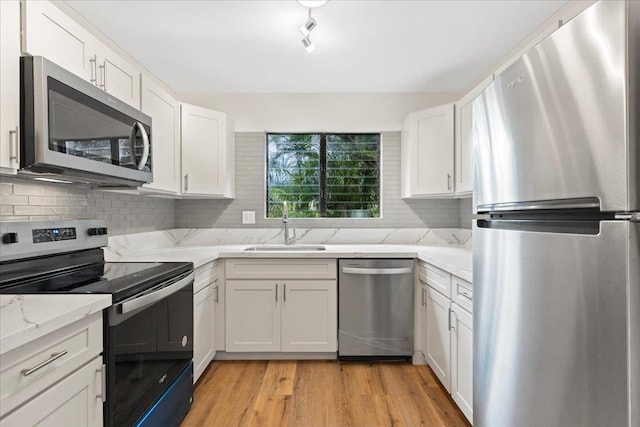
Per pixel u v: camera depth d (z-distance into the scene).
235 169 3.32
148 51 2.41
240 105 3.29
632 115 0.73
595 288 0.80
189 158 2.73
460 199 3.29
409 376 2.43
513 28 2.11
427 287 2.48
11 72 1.22
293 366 2.59
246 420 1.92
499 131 1.17
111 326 1.25
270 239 3.33
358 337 2.64
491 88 1.23
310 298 2.65
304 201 3.39
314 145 3.40
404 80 2.95
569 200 0.87
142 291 1.46
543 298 0.96
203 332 2.35
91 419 1.16
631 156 0.72
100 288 1.33
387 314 2.64
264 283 2.64
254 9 1.91
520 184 1.05
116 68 1.86
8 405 0.84
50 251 1.60
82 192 2.07
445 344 2.11
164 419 1.66
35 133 1.26
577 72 0.84
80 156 1.45
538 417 0.98
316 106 3.29
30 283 1.44
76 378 1.09
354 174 3.39
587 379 0.82
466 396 1.80
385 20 2.03
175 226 3.32
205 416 1.95
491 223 1.26
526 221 1.07
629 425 0.73
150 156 2.01
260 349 2.64
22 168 1.29
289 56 2.50
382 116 3.29
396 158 3.32
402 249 2.85
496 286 1.19
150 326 1.54
